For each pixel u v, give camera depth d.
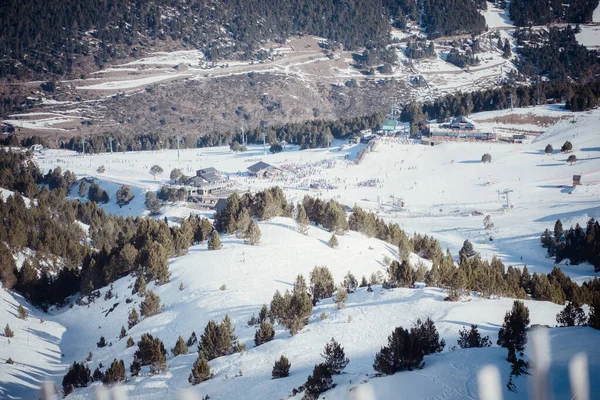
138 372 67.12
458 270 72.62
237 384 56.25
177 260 105.62
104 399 61.00
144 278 98.00
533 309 70.94
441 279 83.75
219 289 90.12
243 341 70.31
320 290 84.19
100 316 93.75
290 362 58.94
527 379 42.78
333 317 71.31
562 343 48.16
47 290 105.88
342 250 111.56
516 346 50.09
